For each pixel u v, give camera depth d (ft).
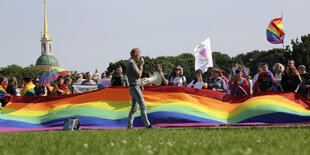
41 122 42.04
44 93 51.67
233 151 14.98
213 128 32.14
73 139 22.91
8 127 41.11
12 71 424.87
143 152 15.46
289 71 44.04
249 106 41.73
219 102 43.16
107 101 43.57
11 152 17.34
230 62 490.49
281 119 40.27
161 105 42.24
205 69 60.49
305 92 44.52
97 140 22.09
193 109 41.63
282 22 67.00
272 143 18.51
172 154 15.24
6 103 48.37
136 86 35.45
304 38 232.53
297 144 17.61
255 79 48.57
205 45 60.90
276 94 42.91
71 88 54.65
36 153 16.46
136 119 40.96
